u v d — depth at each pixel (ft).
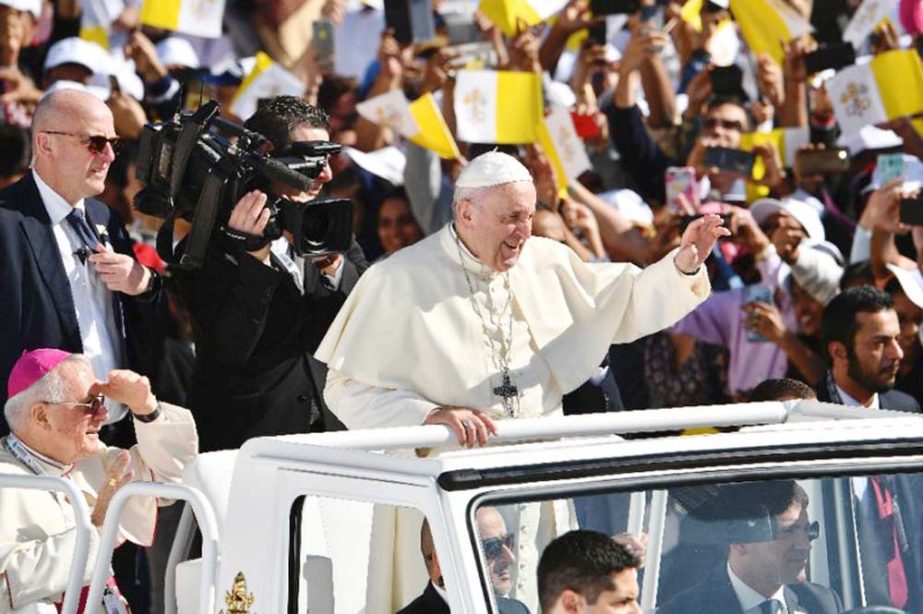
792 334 98.07
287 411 71.77
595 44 110.52
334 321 63.52
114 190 93.81
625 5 106.42
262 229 66.74
